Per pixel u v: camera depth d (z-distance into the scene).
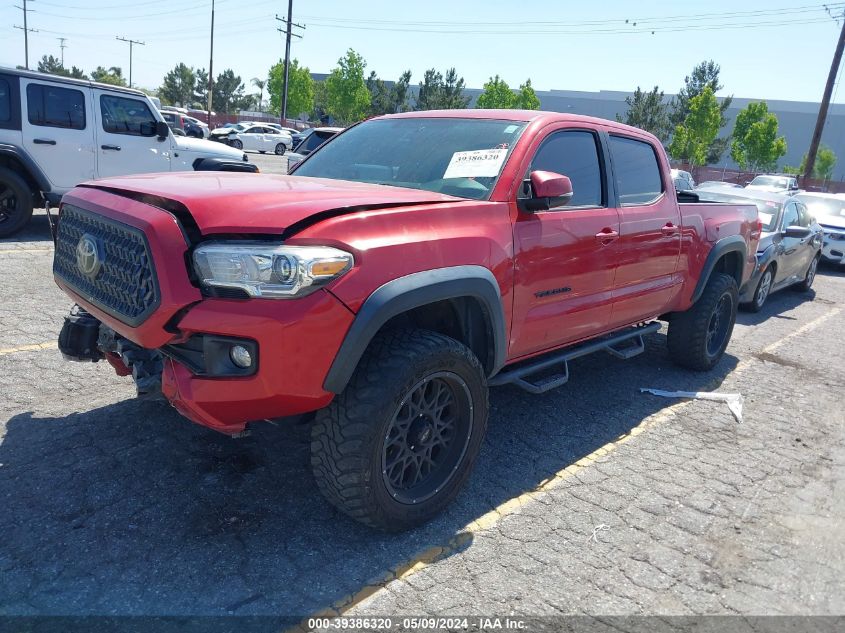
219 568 2.74
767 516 3.55
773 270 9.13
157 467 3.46
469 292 3.04
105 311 2.84
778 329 8.32
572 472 3.88
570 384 5.40
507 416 4.64
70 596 2.51
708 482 3.89
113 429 3.82
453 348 2.98
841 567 3.14
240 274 2.50
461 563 2.92
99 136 9.64
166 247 2.55
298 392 2.58
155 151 10.33
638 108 54.12
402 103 60.12
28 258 7.87
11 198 8.96
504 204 3.41
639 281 4.60
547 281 3.68
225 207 2.65
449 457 3.24
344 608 2.58
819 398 5.62
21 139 8.87
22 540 2.80
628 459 4.11
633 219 4.41
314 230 2.59
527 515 3.36
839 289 12.30
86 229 3.09
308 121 74.81
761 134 54.94
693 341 5.64
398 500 2.97
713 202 5.89
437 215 3.04
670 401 5.22
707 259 5.38
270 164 28.72
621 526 3.33
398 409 2.84
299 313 2.50
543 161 3.77
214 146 11.27
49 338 5.20
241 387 2.55
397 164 3.89
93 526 2.93
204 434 3.84
